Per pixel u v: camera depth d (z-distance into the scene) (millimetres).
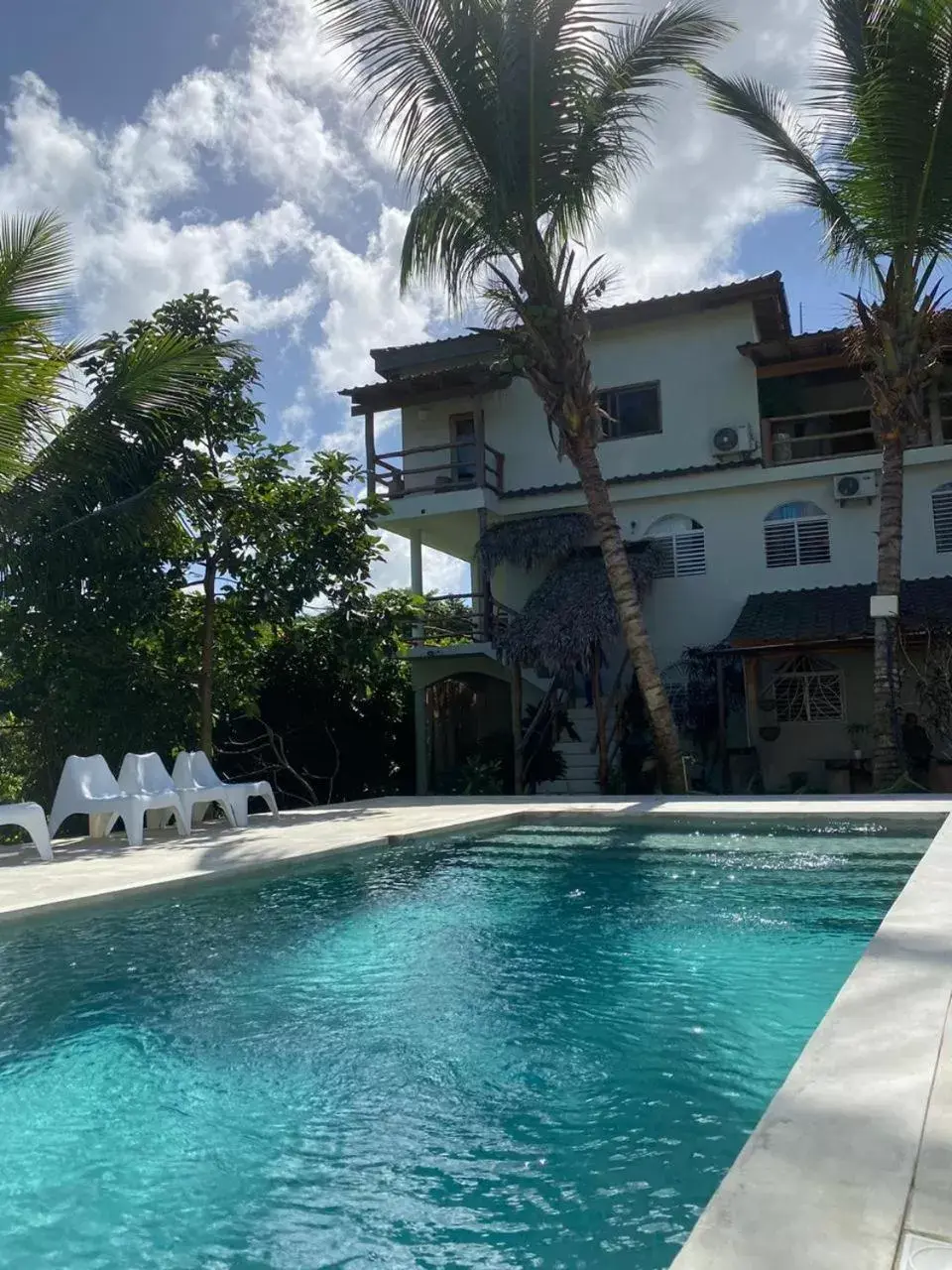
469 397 21109
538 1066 3805
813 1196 1966
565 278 14312
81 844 9938
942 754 16000
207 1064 3947
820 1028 2988
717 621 19234
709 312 20031
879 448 18562
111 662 14219
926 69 12664
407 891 7508
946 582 17312
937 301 14469
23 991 4977
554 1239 2492
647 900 6941
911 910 4684
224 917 6652
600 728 16906
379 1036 4234
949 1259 1727
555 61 13453
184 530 14875
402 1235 2555
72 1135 3287
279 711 19391
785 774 18297
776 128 15242
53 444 12727
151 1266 2457
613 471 20422
